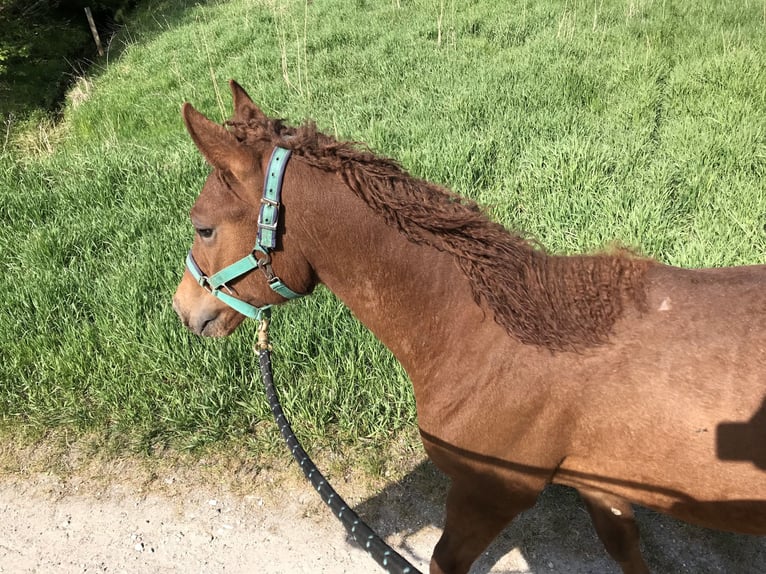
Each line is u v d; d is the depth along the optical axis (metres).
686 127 5.05
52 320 3.76
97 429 3.21
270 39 9.41
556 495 2.71
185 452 3.05
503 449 1.63
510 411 1.58
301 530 2.67
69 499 2.89
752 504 1.40
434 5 9.83
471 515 1.81
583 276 1.57
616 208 4.07
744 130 4.77
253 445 3.02
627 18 8.07
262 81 7.64
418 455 2.93
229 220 1.64
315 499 2.79
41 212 4.98
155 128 7.05
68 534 2.73
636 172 4.57
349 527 1.38
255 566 2.54
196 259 1.82
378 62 7.54
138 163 5.47
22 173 5.71
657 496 1.55
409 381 3.09
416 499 2.76
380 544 1.31
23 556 2.65
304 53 8.15
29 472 3.04
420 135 5.35
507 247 1.60
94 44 13.95
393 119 5.82
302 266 1.70
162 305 3.69
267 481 2.89
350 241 1.63
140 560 2.60
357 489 2.82
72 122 8.34
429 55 7.68
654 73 6.19
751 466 1.36
